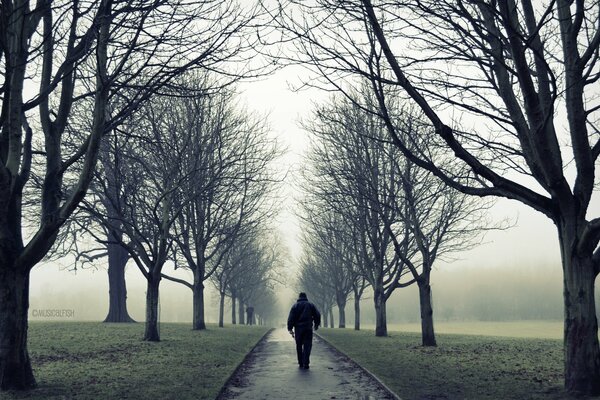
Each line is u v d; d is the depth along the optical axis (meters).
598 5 8.70
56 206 10.62
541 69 9.52
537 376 11.09
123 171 19.73
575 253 8.99
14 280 9.32
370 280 27.69
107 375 11.05
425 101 9.40
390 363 13.63
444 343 21.02
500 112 10.55
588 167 9.09
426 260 19.97
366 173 21.33
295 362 14.63
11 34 9.40
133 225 19.19
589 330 8.78
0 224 9.16
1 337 9.18
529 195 9.31
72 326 25.62
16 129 9.48
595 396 8.41
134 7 9.25
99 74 9.30
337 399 8.91
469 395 8.95
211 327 32.06
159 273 19.92
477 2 8.00
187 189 22.28
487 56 9.86
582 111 9.00
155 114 21.28
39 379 10.34
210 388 9.60
